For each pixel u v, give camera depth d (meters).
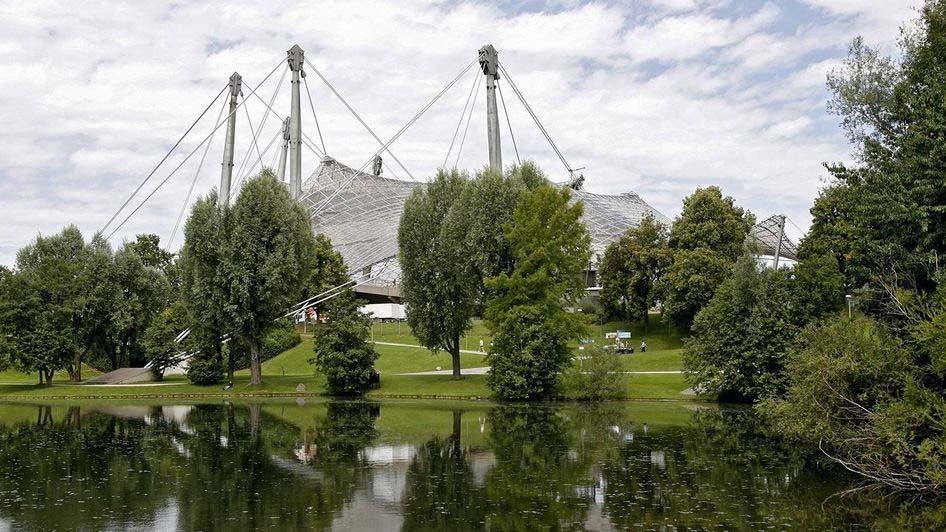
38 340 72.88
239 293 66.50
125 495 25.34
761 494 24.91
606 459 31.44
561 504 23.64
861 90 42.50
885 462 27.38
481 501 24.17
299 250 69.50
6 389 72.88
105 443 37.12
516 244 61.00
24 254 85.44
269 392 66.56
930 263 30.05
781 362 50.66
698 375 54.84
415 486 26.47
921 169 30.89
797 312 52.16
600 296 93.44
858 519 21.84
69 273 77.69
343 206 143.25
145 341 79.50
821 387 29.72
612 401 57.12
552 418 46.53
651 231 91.06
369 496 24.97
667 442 35.88
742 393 53.38
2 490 26.11
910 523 21.42
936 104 31.05
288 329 92.69
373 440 37.44
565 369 59.34
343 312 66.12
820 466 29.64
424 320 65.56
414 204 66.50
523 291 59.19
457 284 64.38
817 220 67.94
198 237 68.31
